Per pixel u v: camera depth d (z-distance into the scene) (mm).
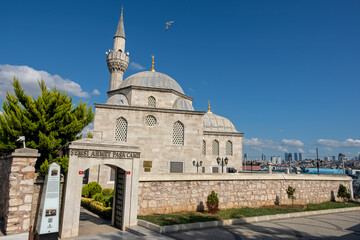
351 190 27203
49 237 10008
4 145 12672
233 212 16266
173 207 15492
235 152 39156
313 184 23578
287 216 16828
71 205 11430
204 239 11047
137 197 13312
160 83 32031
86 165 12070
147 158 25844
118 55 41500
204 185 16984
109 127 25594
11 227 10719
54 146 13227
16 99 13492
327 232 13180
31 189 11383
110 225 13844
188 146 27203
